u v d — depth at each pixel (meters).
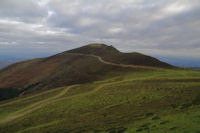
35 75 131.00
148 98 33.62
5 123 35.31
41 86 90.31
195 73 61.78
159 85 43.97
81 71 103.25
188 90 33.84
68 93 56.62
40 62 171.62
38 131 25.94
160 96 33.38
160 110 23.44
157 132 14.39
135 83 52.44
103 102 37.44
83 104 38.78
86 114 30.97
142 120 19.83
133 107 29.42
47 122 30.39
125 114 25.64
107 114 28.16
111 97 40.34
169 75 59.62
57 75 108.38
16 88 106.88
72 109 36.12
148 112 23.64
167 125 15.66
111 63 112.06
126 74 76.00
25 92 87.56
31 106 47.00
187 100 26.50
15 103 56.62
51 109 39.38
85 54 182.25
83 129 22.05
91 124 23.94
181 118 17.00
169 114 19.94
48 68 143.25
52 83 89.44
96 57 155.38
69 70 115.25
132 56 125.06
